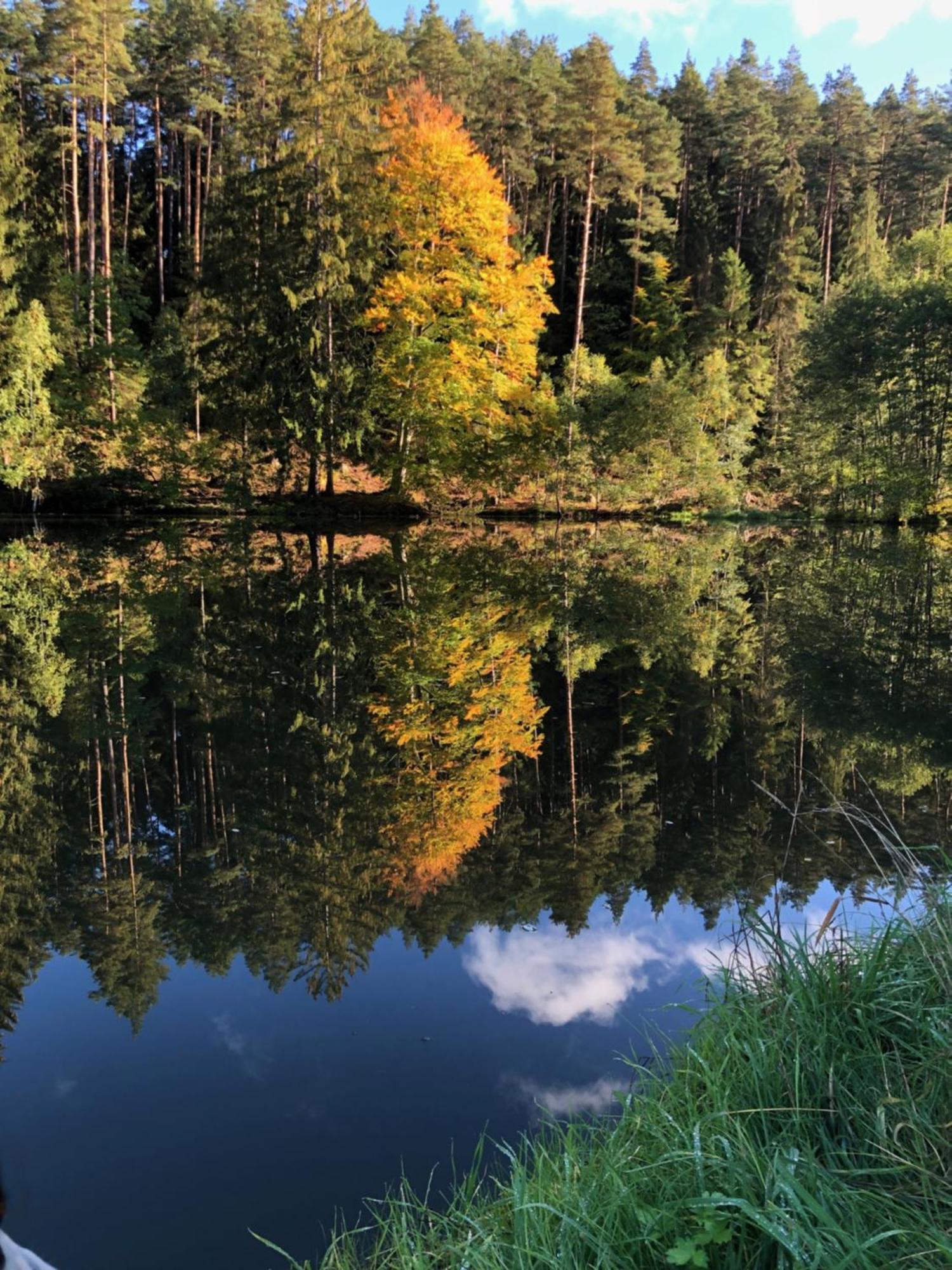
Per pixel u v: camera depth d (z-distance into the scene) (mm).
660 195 37844
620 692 8172
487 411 23828
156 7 35969
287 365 21406
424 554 17859
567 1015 3102
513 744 6621
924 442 27281
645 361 34406
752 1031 2336
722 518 29000
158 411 23031
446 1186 2244
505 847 4746
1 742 6508
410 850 4734
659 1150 1990
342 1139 2459
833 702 7812
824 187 44844
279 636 10188
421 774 5965
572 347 36844
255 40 33656
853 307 27812
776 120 42156
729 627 11516
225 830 4969
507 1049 2881
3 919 3930
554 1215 1794
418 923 3889
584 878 4328
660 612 12469
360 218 21422
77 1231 2115
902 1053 2123
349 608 11961
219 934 3787
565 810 5305
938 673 8891
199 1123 2547
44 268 23391
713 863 4492
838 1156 1849
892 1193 1683
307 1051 2904
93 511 21938
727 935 3670
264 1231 2096
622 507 27578
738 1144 1852
